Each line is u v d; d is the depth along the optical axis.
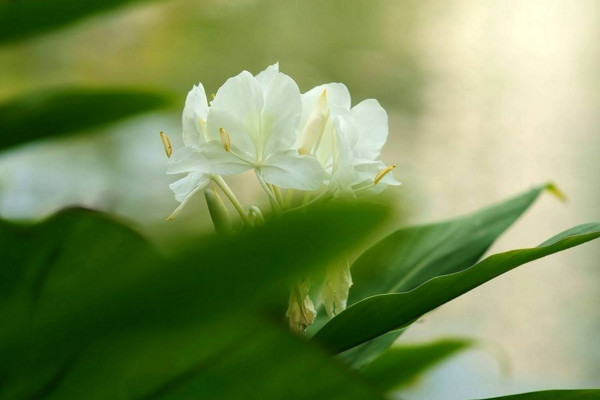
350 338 1.14
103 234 0.96
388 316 1.13
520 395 1.11
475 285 1.12
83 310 0.77
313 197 1.20
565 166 4.20
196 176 1.18
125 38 4.05
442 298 1.12
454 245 1.29
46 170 2.51
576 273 3.71
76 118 1.29
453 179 4.07
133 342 0.93
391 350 1.40
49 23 1.20
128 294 0.74
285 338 0.92
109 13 1.21
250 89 1.17
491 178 4.08
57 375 0.95
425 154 4.32
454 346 1.42
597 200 3.99
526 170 4.14
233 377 0.95
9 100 1.27
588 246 3.91
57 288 0.95
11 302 0.94
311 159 1.16
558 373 2.98
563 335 3.24
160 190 2.64
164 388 0.95
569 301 3.50
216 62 4.58
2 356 0.93
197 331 0.91
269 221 0.71
